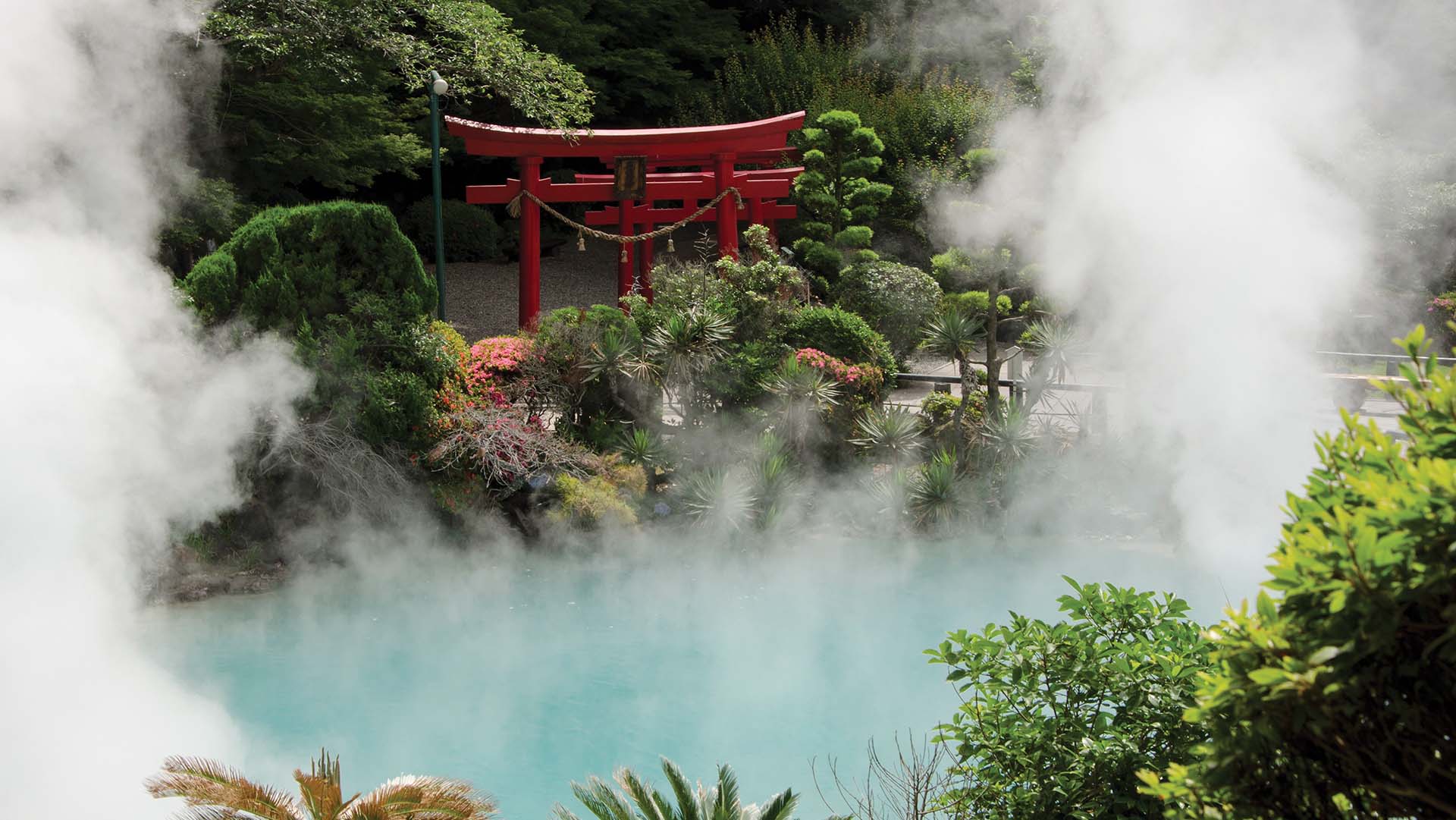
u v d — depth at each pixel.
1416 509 2.13
